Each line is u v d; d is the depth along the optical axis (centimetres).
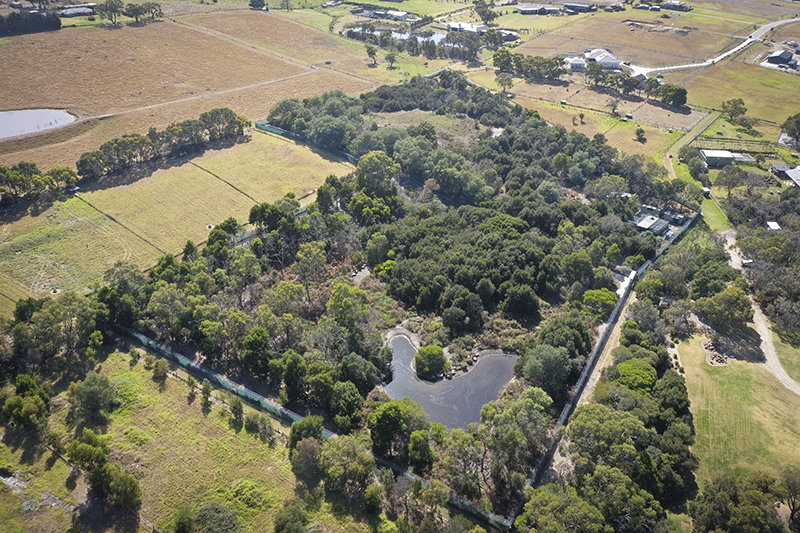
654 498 10412
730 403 12988
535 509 9381
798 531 9950
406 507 10225
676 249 18938
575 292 16512
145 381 12975
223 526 9719
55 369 13012
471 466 10888
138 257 17812
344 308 14450
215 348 13475
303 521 9712
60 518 9806
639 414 11544
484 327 15500
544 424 11288
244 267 16200
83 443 10594
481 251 17362
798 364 14262
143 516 9938
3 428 11388
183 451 11175
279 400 12531
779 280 16300
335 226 18750
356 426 11994
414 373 13975
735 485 10256
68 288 16238
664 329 14900
